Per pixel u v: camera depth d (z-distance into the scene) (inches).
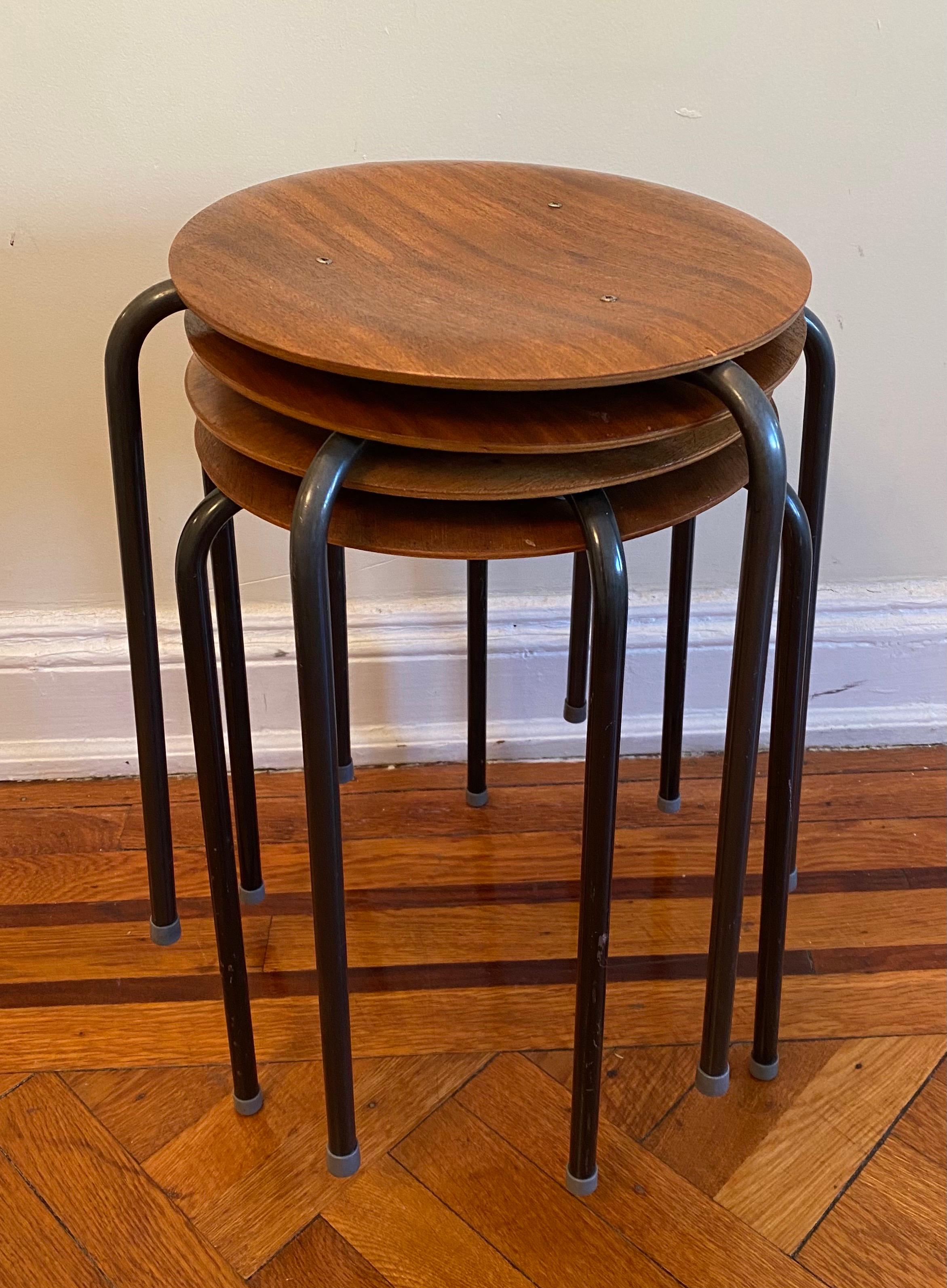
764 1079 37.5
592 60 38.6
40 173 39.1
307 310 25.5
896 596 49.5
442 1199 34.0
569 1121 36.2
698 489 28.4
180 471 44.6
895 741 52.7
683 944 42.6
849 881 45.3
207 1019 39.6
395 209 31.5
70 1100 36.8
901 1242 32.9
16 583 46.8
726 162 40.6
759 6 37.9
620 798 49.6
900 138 40.3
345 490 27.4
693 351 24.0
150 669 35.2
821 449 35.2
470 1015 39.8
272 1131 35.9
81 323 41.8
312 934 42.9
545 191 33.3
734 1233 33.1
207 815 32.3
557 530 26.4
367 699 50.1
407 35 37.8
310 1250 32.7
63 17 36.6
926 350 44.3
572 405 25.4
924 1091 37.2
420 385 23.1
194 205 40.2
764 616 27.1
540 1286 31.9
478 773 48.1
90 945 42.4
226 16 37.0
